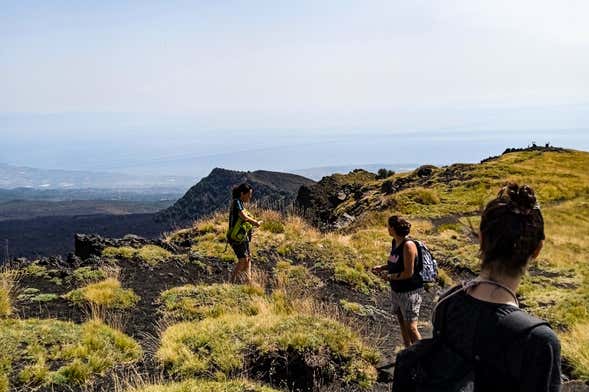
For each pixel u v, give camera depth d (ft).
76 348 23.84
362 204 114.42
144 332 27.94
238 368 23.56
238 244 36.50
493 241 7.30
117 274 35.83
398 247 25.84
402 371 7.64
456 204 93.45
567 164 145.38
